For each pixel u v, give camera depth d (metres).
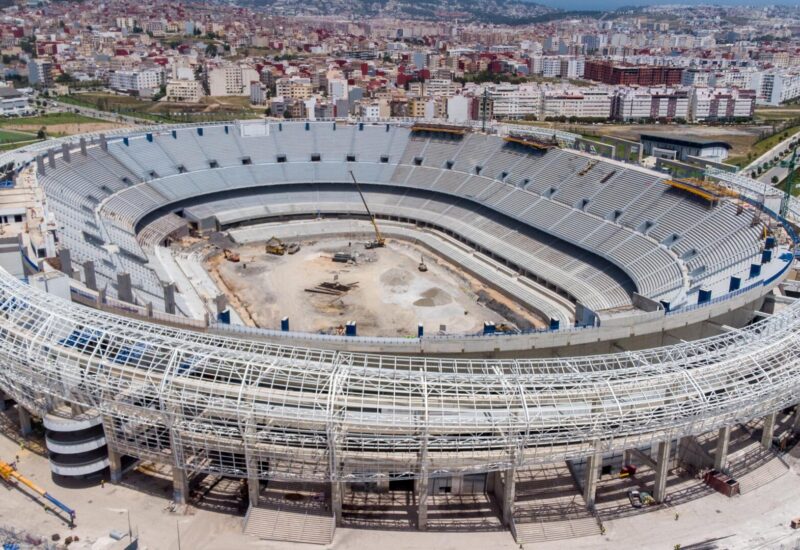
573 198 190.38
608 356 100.69
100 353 92.62
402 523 88.62
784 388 93.19
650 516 89.50
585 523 87.31
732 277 127.62
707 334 128.62
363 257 193.25
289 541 85.62
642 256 159.75
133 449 91.81
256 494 88.88
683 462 99.12
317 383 87.44
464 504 92.00
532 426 83.75
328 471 86.75
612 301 151.75
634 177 184.88
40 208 160.12
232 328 121.88
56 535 84.38
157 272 167.38
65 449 91.19
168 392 86.12
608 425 85.25
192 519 88.88
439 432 83.38
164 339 94.31
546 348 121.69
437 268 186.38
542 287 167.12
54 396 93.06
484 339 119.81
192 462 92.00
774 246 145.25
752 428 106.56
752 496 93.19
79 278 134.25
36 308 101.12
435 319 154.75
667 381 90.81
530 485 93.88
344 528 87.56
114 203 189.50
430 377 90.12
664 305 127.50
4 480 94.69
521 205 197.00
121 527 86.75
